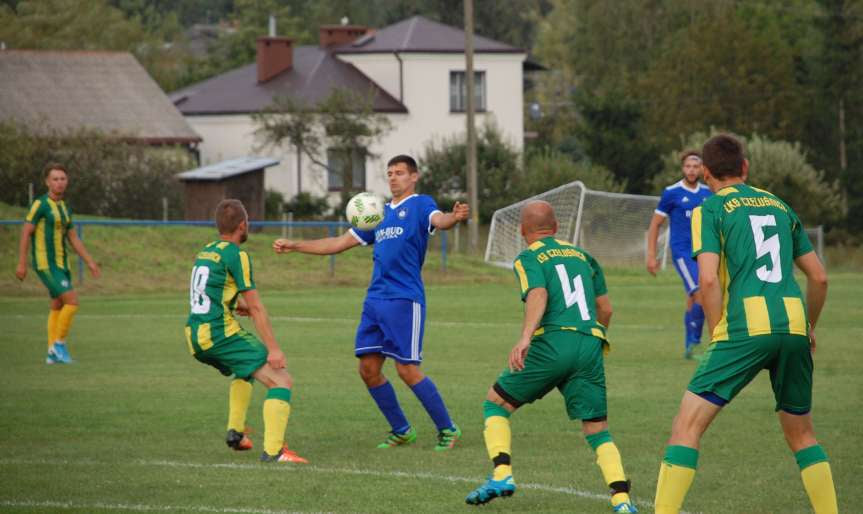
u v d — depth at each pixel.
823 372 43.19
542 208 24.11
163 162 124.00
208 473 26.02
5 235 88.88
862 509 22.94
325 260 94.06
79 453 28.48
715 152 21.50
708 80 188.75
